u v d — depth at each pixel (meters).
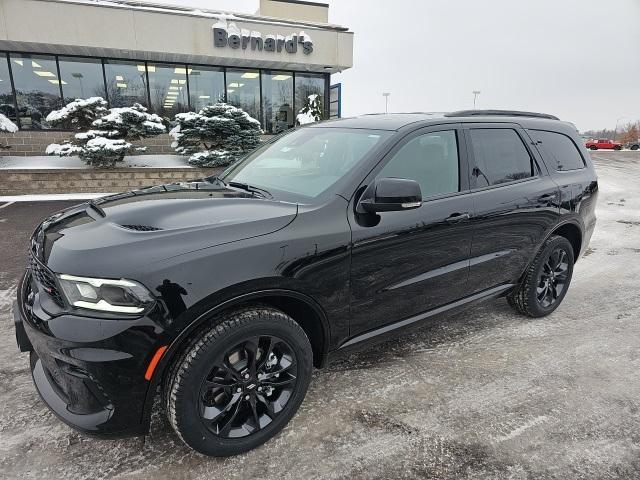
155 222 2.22
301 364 2.40
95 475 2.14
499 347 3.46
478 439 2.43
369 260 2.56
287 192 2.76
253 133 13.58
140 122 12.43
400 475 2.17
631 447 2.38
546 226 3.65
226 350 2.11
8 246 6.00
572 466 2.24
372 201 2.48
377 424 2.54
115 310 1.88
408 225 2.70
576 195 3.91
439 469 2.21
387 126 3.00
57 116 12.12
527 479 2.15
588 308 4.28
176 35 13.71
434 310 3.08
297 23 15.92
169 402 2.06
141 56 14.05
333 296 2.46
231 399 2.22
